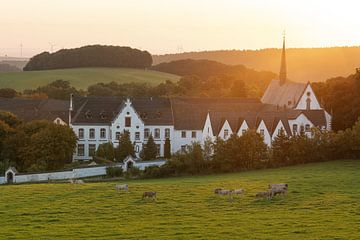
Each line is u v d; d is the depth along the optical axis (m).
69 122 169.75
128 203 83.06
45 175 125.56
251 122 154.12
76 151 166.12
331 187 95.31
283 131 137.25
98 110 170.38
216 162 128.62
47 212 77.25
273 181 104.44
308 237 61.56
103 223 70.19
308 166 129.38
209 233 63.94
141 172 130.12
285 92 179.00
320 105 169.50
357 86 163.25
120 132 166.62
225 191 87.88
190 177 121.75
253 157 130.25
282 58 187.50
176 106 175.12
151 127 168.38
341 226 66.56
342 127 166.00
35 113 181.25
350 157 138.38
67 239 61.88
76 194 91.06
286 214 74.12
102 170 133.38
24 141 136.00
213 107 178.62
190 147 133.25
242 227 66.81
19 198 88.12
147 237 62.47
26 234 64.44
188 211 77.06
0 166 128.50
